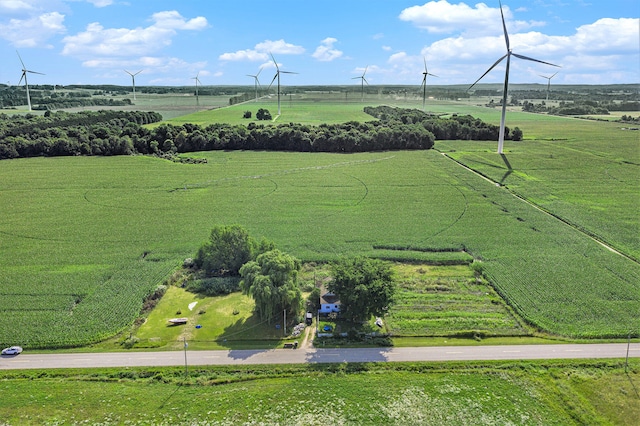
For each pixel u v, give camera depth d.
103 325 68.88
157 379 57.69
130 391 55.09
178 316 72.69
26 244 98.06
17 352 62.53
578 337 66.00
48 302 75.06
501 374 58.09
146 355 62.59
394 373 58.62
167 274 84.81
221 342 65.75
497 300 76.88
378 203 125.06
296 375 58.34
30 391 54.78
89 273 84.75
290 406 52.38
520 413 51.41
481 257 91.81
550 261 89.25
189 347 64.50
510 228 106.44
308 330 68.94
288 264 71.00
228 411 51.62
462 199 128.38
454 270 88.12
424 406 52.41
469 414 51.12
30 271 85.75
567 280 81.56
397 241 99.31
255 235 102.12
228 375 58.44
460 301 77.00
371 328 69.19
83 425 49.38
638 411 51.31
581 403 52.81
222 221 111.31
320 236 101.94
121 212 117.94
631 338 65.69
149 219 112.81
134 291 78.69
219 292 79.69
